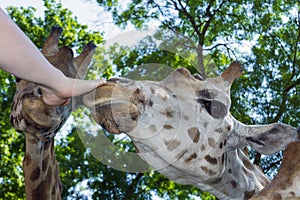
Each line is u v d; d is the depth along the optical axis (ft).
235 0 42.42
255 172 13.48
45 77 7.50
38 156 14.67
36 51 7.29
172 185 41.68
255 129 12.46
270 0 43.09
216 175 12.23
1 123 51.29
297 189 11.24
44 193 15.24
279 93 40.60
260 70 40.86
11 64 7.14
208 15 42.50
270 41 42.65
